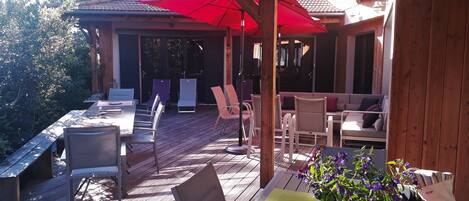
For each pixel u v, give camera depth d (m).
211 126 8.24
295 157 5.71
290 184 2.45
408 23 3.60
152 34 11.30
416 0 3.56
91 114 5.63
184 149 6.19
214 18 6.45
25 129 5.96
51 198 4.11
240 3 3.66
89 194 4.19
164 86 10.43
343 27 11.00
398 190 1.61
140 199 4.01
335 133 7.66
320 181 1.64
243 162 5.42
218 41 11.62
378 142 6.10
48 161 4.71
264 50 3.72
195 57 11.78
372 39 9.74
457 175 3.62
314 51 11.88
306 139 7.12
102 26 10.57
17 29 5.91
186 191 1.74
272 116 3.78
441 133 3.63
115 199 4.03
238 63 11.80
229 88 8.16
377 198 1.53
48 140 4.64
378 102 7.52
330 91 11.96
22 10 6.13
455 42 3.51
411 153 3.72
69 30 7.12
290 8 5.43
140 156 5.71
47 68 6.34
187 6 5.49
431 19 3.54
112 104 6.59
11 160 3.90
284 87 12.09
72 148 3.54
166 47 11.60
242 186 4.42
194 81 10.45
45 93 6.48
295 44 11.98
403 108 3.70
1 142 4.66
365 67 10.18
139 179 4.65
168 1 5.20
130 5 10.02
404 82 3.67
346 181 1.59
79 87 9.17
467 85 3.53
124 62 11.17
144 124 6.81
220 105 7.23
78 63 9.24
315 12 9.82
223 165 5.27
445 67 3.55
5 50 5.77
